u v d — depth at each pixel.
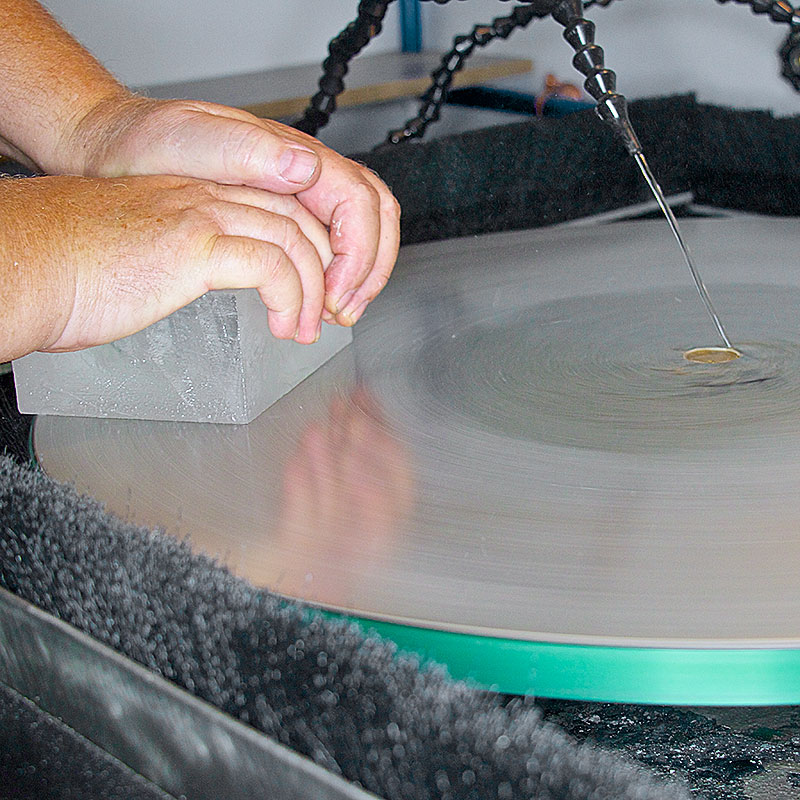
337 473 0.63
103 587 0.43
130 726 0.42
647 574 0.51
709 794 0.47
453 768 0.32
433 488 0.61
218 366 0.70
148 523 0.58
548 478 0.62
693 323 0.89
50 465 0.66
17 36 0.82
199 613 0.40
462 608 0.49
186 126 0.68
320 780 0.34
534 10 1.04
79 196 0.60
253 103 1.79
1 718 0.49
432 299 0.98
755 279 1.01
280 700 0.37
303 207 0.68
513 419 0.71
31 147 0.78
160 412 0.72
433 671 0.36
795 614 0.48
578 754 0.32
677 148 1.61
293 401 0.75
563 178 1.51
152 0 2.02
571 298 0.97
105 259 0.58
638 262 1.08
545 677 0.46
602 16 1.97
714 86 1.85
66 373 0.73
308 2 2.23
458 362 0.82
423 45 2.33
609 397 0.74
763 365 0.79
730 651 0.45
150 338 0.70
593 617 0.48
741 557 0.53
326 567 0.53
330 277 0.69
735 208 1.60
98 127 0.74
